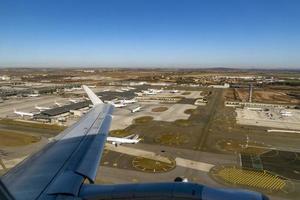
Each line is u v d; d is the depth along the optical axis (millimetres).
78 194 10961
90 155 15164
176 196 10156
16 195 10523
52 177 12266
